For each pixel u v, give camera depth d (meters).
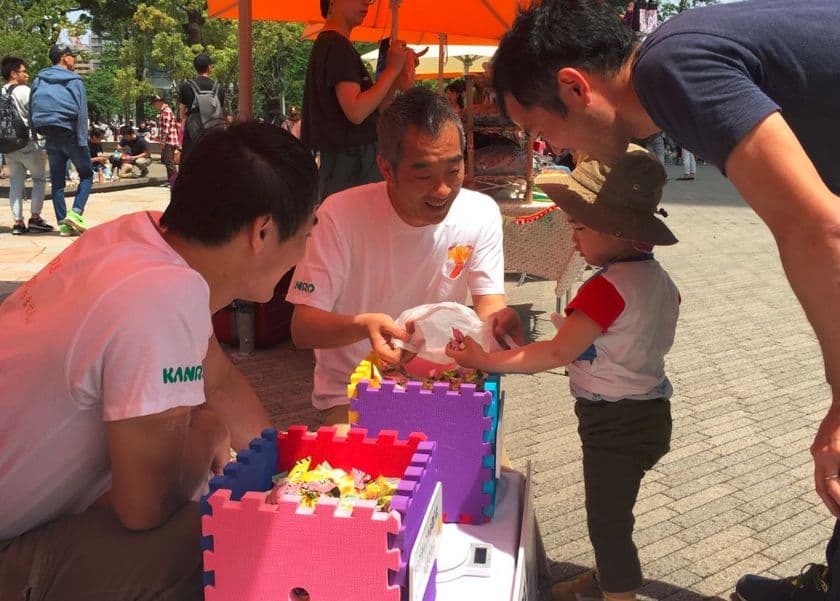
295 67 26.38
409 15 5.12
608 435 2.20
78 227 8.77
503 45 1.78
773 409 4.12
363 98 4.10
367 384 1.87
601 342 2.16
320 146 4.37
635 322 2.12
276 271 1.67
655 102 1.48
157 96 24.22
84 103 8.69
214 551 1.36
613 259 2.21
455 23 5.15
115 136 32.25
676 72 1.44
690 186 15.34
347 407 2.52
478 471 1.86
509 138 5.56
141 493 1.53
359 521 1.29
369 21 5.25
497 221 2.66
